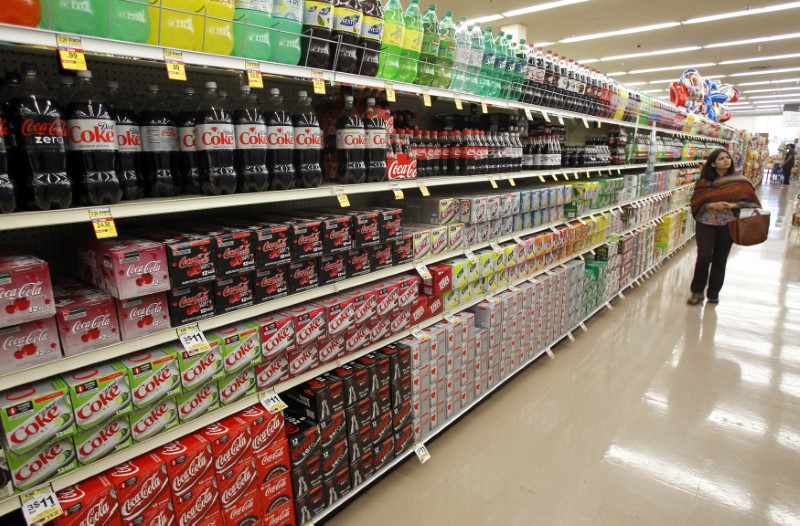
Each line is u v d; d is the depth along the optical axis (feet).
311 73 5.61
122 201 4.46
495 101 9.08
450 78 8.10
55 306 4.00
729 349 12.83
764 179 94.32
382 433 7.34
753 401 10.12
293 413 6.54
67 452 4.14
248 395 5.54
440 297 8.48
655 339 13.60
